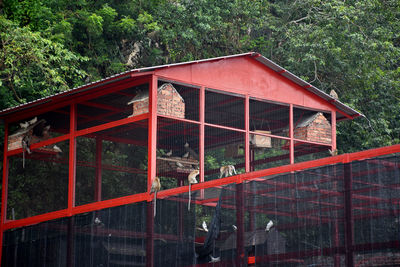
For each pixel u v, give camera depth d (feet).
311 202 37.68
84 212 52.37
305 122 60.64
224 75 54.65
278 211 39.58
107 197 77.25
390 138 84.48
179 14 88.84
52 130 65.62
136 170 67.15
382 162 34.17
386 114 87.40
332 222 36.19
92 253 49.96
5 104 74.18
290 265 37.96
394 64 95.14
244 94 55.72
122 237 48.06
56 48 72.59
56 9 84.33
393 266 32.65
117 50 88.84
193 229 44.09
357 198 35.12
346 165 36.09
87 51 85.61
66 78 82.69
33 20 78.69
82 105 57.11
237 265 41.27
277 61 92.79
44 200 75.36
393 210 33.12
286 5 97.25
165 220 45.60
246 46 96.53
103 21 86.38
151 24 85.15
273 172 40.83
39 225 55.47
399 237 32.60
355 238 34.76
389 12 87.71
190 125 61.41
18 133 60.90
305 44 83.30
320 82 84.79
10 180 75.66
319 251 36.50
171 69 50.60
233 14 93.81
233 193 42.78
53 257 53.26
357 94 85.56
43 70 71.56
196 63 52.49
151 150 47.26
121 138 66.39
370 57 83.76
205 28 87.45
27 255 55.93
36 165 75.77
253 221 40.98
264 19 94.38
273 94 57.82
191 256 43.73
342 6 84.33
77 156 77.00
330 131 61.77
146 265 45.73
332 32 84.94
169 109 49.55
